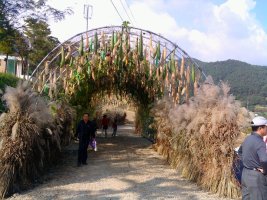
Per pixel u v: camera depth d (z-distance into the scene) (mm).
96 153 10852
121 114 27609
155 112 11367
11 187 5816
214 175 6383
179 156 8219
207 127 6664
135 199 5703
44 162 7418
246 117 6480
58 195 5812
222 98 6945
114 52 10141
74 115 10969
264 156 3893
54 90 9742
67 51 10383
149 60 10336
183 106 8234
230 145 6258
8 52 19234
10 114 6227
